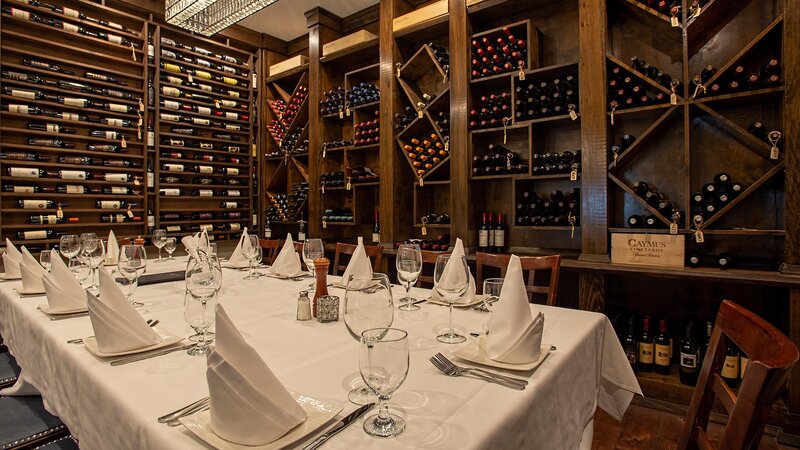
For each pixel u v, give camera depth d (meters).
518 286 1.00
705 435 0.86
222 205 4.71
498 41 2.98
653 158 2.64
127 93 4.02
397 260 1.46
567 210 2.88
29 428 1.22
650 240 2.38
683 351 2.28
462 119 3.13
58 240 3.54
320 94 4.23
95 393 0.87
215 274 1.08
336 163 4.41
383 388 0.65
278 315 1.37
